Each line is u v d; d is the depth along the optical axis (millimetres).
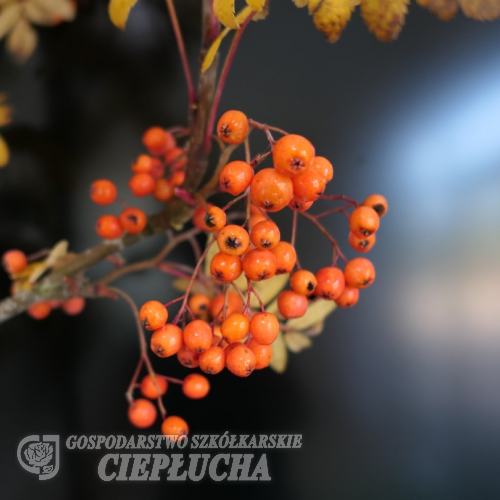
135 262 343
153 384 302
